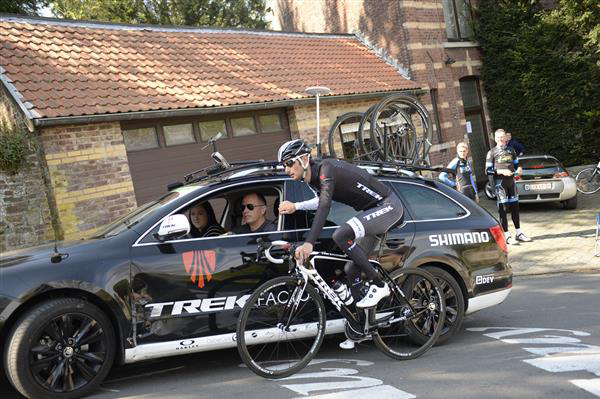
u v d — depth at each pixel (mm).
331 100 12711
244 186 4758
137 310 4219
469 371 4273
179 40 12508
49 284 3971
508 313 6328
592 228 11070
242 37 14031
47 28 10656
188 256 4406
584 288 7238
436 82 16641
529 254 9570
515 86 17812
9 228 8258
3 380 4676
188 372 4727
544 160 13508
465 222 5289
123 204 9281
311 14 19516
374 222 4359
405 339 4828
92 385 4098
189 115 10336
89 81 9609
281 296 4395
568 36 17078
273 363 4500
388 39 16578
